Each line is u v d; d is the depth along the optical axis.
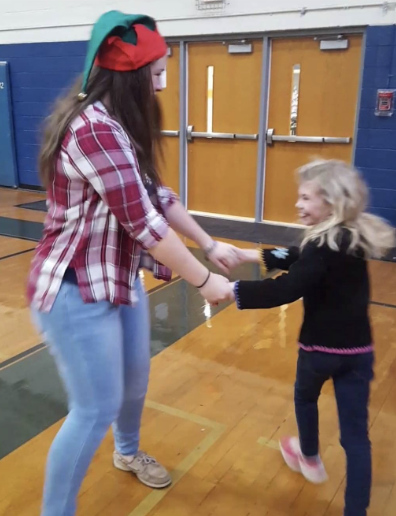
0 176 7.72
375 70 4.81
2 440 2.05
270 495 1.80
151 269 1.56
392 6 4.60
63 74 6.79
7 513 1.68
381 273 4.18
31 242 4.90
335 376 1.58
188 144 6.05
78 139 1.19
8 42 7.12
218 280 1.38
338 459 1.99
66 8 6.49
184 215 1.64
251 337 3.02
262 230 5.49
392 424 2.20
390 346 2.92
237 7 5.33
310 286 1.47
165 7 5.73
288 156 5.50
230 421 2.21
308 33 5.06
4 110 7.38
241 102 5.62
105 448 2.02
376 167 5.03
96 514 1.69
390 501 1.78
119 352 1.40
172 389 2.45
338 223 1.49
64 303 1.29
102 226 1.28
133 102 1.26
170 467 1.93
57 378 2.51
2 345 2.85
